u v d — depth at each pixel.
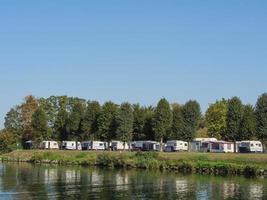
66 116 168.25
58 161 131.25
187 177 87.19
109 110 151.50
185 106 140.62
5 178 84.25
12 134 181.00
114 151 139.88
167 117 141.62
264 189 69.44
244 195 63.75
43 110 181.12
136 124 153.88
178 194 64.44
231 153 117.31
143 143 143.12
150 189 69.31
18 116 186.12
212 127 148.62
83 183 76.62
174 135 140.38
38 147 169.25
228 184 75.62
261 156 103.75
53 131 173.12
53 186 72.50
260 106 129.12
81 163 125.06
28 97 186.88
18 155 146.50
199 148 134.12
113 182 78.12
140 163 110.19
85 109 164.38
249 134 130.75
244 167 93.00
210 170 97.31
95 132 156.25
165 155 113.50
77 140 163.12
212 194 64.50
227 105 144.50
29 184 75.00
